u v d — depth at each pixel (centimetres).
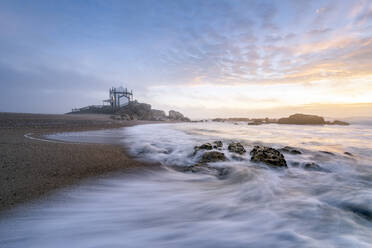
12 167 546
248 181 566
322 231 315
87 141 1120
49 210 352
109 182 519
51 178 497
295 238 295
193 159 829
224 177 612
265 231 318
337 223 339
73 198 409
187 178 597
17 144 860
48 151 765
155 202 428
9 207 345
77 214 355
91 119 3256
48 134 1310
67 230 306
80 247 268
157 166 712
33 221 316
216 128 2867
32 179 477
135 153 888
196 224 341
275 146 1223
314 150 1056
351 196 443
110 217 356
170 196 462
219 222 349
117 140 1243
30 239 277
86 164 643
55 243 273
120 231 314
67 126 1945
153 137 1510
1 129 1403
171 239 296
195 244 286
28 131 1378
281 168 701
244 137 1664
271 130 2556
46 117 3056
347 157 894
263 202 434
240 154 880
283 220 353
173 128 2653
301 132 2247
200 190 504
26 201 372
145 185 526
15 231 288
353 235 303
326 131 2406
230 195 472
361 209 382
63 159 670
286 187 529
